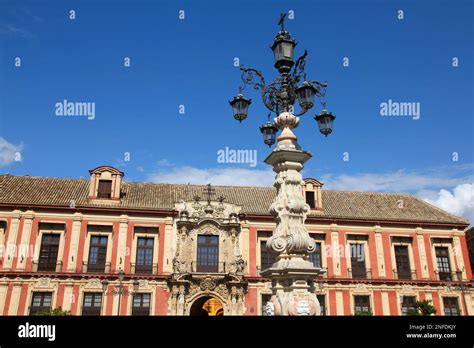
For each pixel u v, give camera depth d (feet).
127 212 112.37
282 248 33.83
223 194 127.75
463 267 123.24
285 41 39.47
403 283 118.21
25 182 118.52
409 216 127.75
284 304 31.73
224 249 113.29
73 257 106.01
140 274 106.63
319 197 125.29
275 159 37.32
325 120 39.93
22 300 100.12
